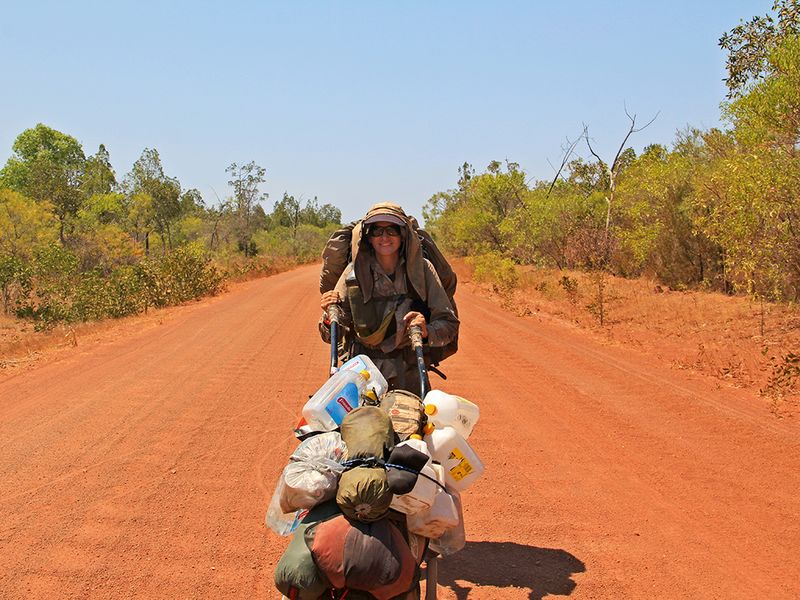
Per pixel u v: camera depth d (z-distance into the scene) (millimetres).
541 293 27266
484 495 7262
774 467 8000
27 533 6180
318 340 16141
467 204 52938
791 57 14648
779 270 15812
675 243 25016
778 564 5859
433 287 5430
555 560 5914
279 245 82438
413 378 5566
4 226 38750
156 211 65000
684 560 5922
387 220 5219
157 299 24703
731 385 11773
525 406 10594
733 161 15984
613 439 9055
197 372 12453
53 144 82125
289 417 9766
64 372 12453
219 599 5219
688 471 7930
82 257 44594
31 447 8375
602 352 15055
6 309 27188
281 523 4188
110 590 5305
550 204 37156
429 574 4672
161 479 7469
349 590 3717
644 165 28719
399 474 3768
